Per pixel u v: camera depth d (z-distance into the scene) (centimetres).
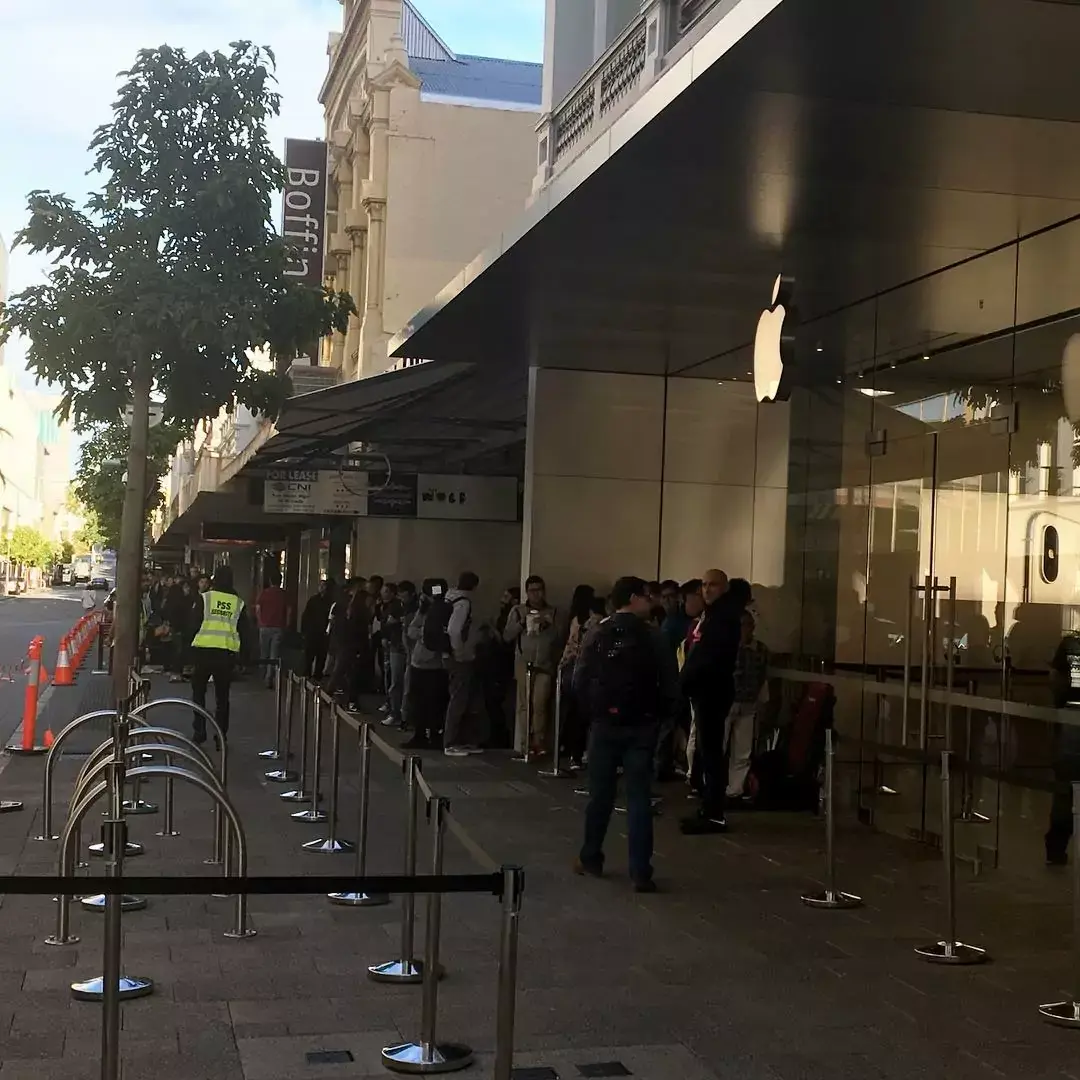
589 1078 489
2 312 1212
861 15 531
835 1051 523
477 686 1452
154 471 3281
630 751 807
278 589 2233
